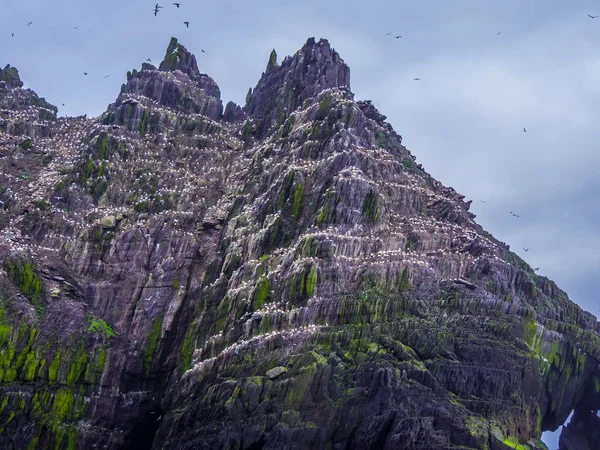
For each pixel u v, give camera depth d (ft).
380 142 507.71
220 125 579.48
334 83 565.94
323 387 371.15
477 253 434.71
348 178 443.73
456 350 383.04
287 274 418.51
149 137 552.82
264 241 448.24
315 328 394.52
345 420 365.20
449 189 514.27
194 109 594.65
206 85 629.92
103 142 525.34
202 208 505.66
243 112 609.83
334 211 437.17
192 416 392.68
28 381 427.33
